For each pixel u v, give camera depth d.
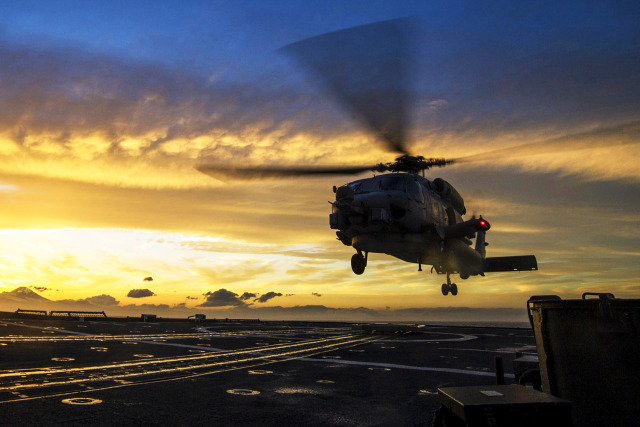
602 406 2.85
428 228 16.19
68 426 4.54
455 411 2.62
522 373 4.14
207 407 5.59
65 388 6.46
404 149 16.06
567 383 3.05
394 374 8.52
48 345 12.21
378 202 15.31
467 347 14.25
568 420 2.53
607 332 2.84
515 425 2.48
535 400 2.59
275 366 9.51
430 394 6.62
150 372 8.25
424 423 5.04
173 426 4.69
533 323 3.53
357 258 17.86
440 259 17.97
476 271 21.08
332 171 15.18
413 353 12.32
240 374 8.30
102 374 7.83
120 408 5.38
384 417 5.27
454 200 19.42
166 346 13.29
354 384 7.42
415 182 16.14
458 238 17.73
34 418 4.78
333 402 6.03
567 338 3.09
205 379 7.66
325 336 19.80
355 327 27.95
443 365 9.82
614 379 2.80
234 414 5.27
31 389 6.31
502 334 21.92
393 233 15.71
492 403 2.51
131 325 25.95
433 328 28.38
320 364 9.88
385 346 14.58
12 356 9.65
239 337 18.09
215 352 11.96
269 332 22.45
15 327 19.81
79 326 22.52
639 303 2.76
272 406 5.73
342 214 15.44
